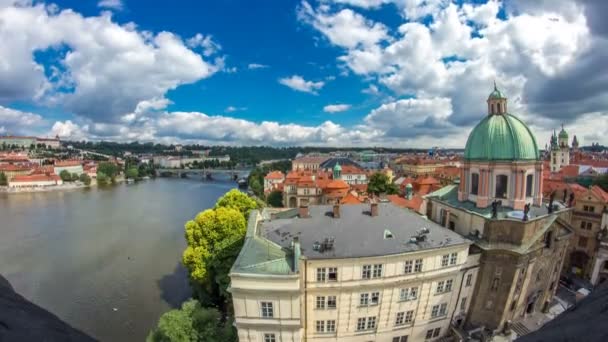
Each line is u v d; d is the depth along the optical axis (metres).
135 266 90.44
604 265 67.44
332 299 44.34
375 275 44.19
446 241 46.88
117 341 60.00
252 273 39.16
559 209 55.06
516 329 51.75
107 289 77.88
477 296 51.06
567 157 173.75
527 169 53.31
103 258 96.12
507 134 53.75
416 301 47.19
